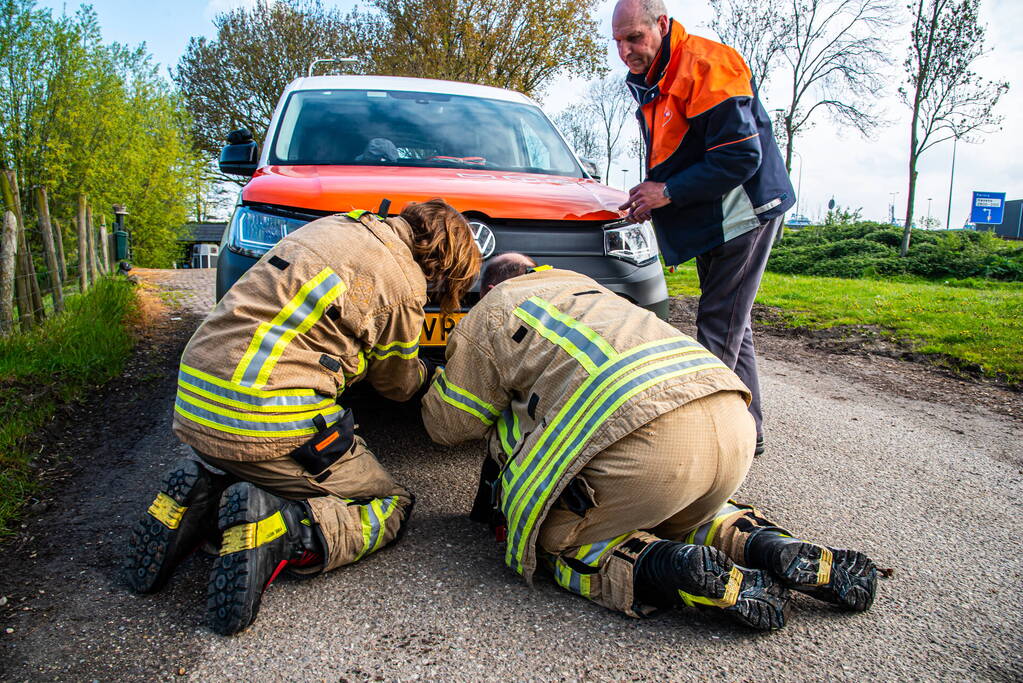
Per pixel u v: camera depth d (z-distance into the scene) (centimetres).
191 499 217
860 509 302
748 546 214
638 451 196
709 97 291
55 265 599
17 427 338
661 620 216
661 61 306
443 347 308
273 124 425
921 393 507
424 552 252
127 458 335
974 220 2772
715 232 315
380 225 241
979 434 413
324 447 229
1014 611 229
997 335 651
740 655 201
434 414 243
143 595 222
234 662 193
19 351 450
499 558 249
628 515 206
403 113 441
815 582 207
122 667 190
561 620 214
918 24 1631
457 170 382
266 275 224
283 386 218
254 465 223
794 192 319
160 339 593
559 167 428
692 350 212
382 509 245
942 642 211
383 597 224
